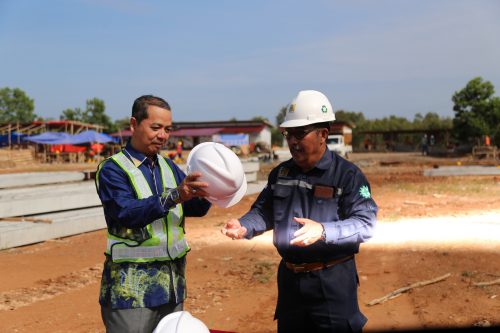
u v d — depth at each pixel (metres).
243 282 6.87
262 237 9.84
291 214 3.14
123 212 2.78
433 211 12.29
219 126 65.38
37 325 5.30
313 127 3.07
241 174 2.93
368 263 7.54
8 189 13.38
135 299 2.88
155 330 2.76
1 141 45.44
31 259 8.25
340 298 3.08
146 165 3.02
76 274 7.28
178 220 3.07
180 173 3.28
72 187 13.98
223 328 5.23
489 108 49.06
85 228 10.70
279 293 3.30
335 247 3.05
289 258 3.16
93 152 42.31
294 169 3.21
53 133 41.75
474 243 8.60
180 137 61.03
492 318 5.16
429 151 53.09
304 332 3.21
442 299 5.84
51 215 11.01
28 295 6.29
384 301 5.84
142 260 2.91
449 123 88.38
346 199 3.07
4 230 9.11
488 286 6.23
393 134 74.25
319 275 3.08
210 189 2.86
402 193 16.14
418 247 8.42
